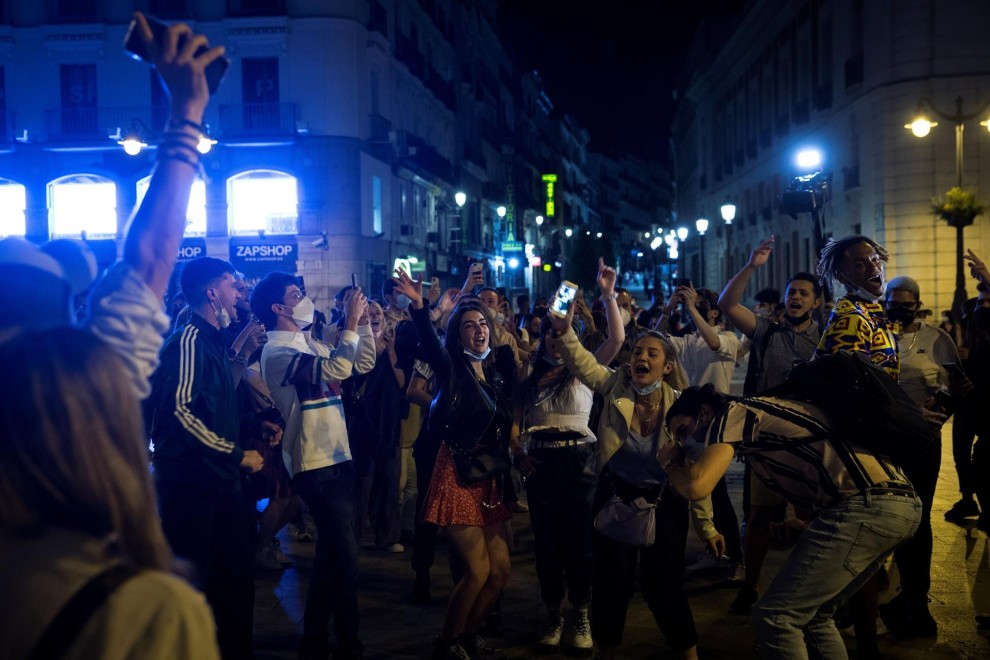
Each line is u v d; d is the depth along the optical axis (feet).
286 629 19.08
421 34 138.00
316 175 102.47
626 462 15.56
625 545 15.62
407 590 21.67
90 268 9.31
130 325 7.47
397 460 25.27
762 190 132.87
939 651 17.21
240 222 103.91
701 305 26.91
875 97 84.02
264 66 103.04
